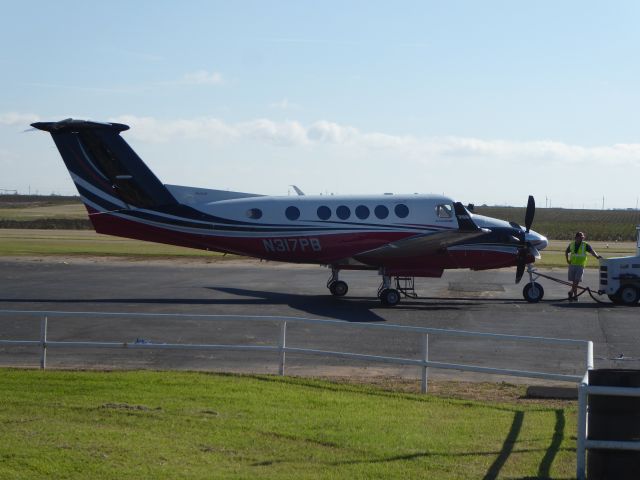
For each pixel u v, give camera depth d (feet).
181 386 69.92
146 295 154.40
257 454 49.57
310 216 151.74
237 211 151.33
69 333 104.88
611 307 142.82
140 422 56.39
